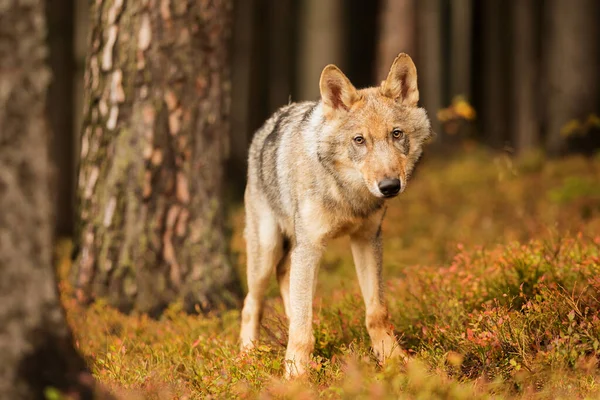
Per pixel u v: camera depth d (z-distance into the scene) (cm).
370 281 888
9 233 566
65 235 2241
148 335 991
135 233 1138
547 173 2109
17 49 571
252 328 983
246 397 673
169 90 1130
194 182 1151
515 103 2989
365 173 819
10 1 567
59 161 2236
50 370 582
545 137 2878
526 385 707
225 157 1197
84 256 1169
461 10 3547
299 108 964
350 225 874
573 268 897
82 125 1193
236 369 748
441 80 3244
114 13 1131
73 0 2283
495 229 1620
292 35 3903
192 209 1149
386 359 732
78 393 589
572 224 1424
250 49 3181
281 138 945
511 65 3238
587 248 969
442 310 882
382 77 2458
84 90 1194
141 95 1127
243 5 3159
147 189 1132
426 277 980
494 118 3269
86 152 1177
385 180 799
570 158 2286
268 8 3553
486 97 3388
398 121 840
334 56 3319
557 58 2688
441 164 2452
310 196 858
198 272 1144
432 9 3188
